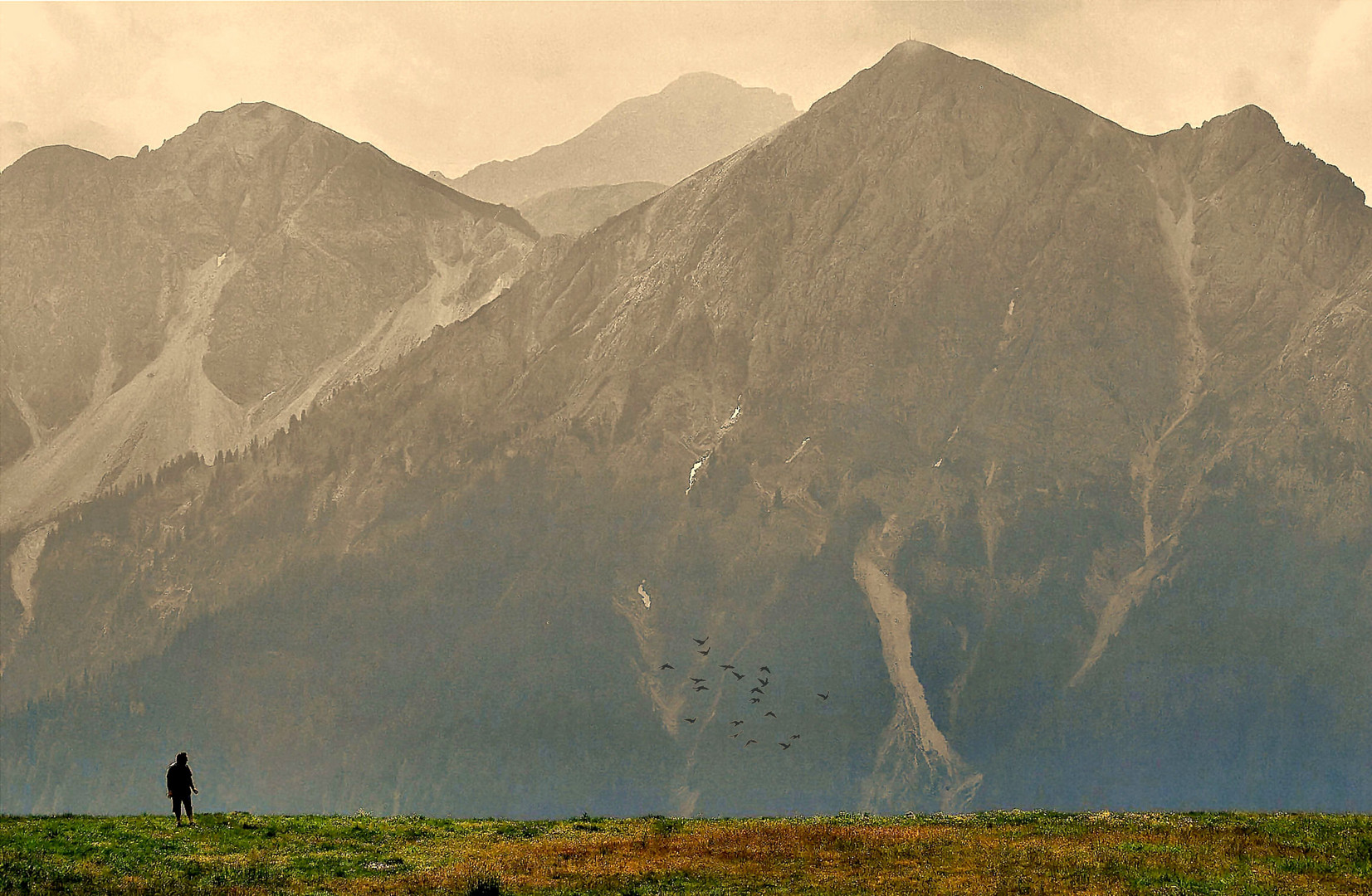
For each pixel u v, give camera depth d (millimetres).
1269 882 86812
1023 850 96125
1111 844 97625
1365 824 103750
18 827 105250
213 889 88188
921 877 90875
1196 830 101000
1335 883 86562
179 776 111125
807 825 110625
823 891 88375
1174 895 84562
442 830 111125
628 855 99000
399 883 91188
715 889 89875
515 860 97625
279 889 89375
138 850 98500
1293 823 104812
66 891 86688
